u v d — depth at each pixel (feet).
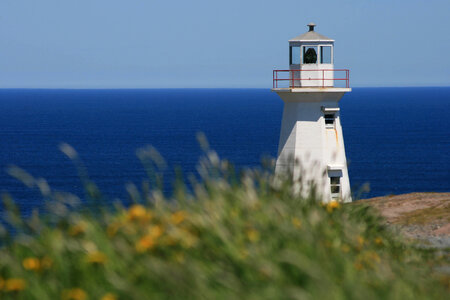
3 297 59.62
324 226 80.38
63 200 72.02
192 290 56.75
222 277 59.26
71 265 63.21
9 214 69.62
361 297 57.77
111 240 67.82
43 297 59.06
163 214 74.79
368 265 74.33
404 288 65.82
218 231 67.87
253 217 74.95
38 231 69.05
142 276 60.75
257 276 60.64
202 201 78.54
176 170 82.84
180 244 66.23
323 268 64.54
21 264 64.85
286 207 81.30
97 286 60.49
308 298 55.98
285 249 65.77
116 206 77.71
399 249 100.07
